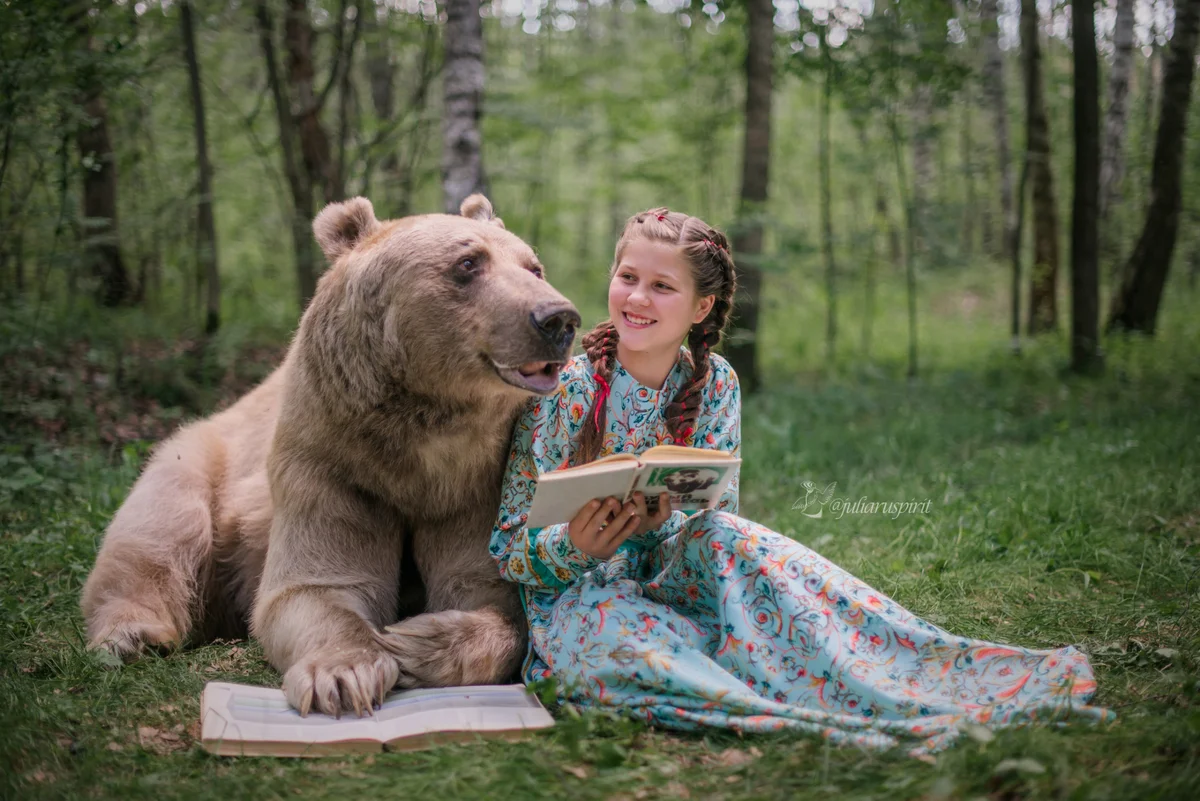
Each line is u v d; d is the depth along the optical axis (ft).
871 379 41.57
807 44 36.83
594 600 9.91
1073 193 37.73
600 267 63.21
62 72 21.66
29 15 20.89
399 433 10.93
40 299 24.98
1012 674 9.25
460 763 8.37
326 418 11.12
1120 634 11.75
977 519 16.96
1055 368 38.70
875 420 30.12
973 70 38.22
